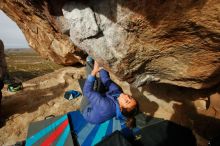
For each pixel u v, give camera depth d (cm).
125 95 308
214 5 221
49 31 530
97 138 341
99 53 342
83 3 292
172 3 240
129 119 312
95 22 297
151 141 325
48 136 384
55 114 633
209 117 466
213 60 314
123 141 279
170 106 532
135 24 285
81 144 340
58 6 313
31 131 419
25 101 738
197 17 245
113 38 313
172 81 407
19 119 624
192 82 387
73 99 710
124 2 265
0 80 617
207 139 432
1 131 576
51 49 740
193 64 335
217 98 472
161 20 268
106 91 381
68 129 371
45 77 933
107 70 395
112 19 291
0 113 639
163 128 350
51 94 762
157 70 378
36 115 639
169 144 325
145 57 344
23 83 920
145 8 258
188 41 290
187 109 504
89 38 325
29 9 399
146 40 310
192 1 228
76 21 308
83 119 404
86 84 353
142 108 557
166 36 294
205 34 267
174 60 340
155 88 580
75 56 760
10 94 816
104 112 339
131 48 325
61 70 970
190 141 338
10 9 501
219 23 238
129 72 377
